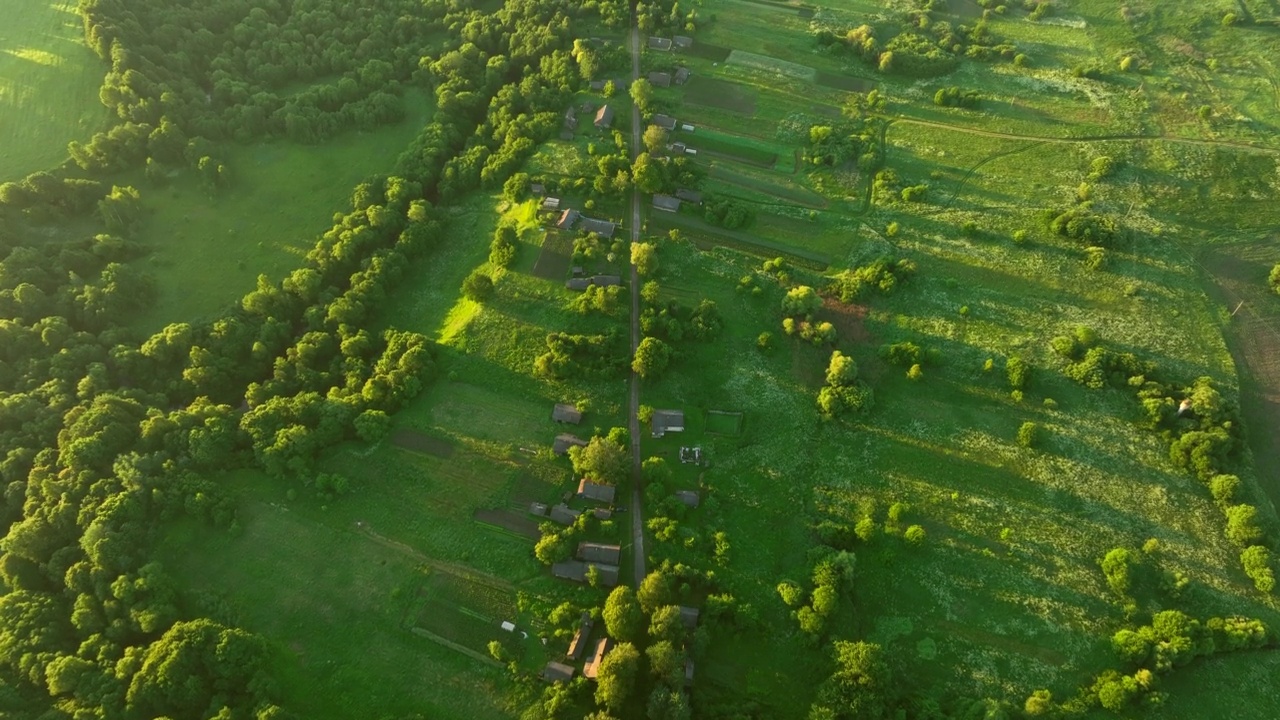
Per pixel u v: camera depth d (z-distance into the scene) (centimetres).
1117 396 12294
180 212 15962
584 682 9412
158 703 8856
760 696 9469
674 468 11656
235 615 10069
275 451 11300
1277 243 14400
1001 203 15588
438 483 11562
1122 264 14188
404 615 10188
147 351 12825
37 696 9038
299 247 15512
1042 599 10200
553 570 10431
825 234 15200
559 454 11775
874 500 11331
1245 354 12900
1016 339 13250
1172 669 9431
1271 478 11519
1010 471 11562
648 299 13412
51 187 15088
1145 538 10750
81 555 10262
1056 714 9062
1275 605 10044
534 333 13288
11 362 12644
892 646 9869
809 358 13150
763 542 10869
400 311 14300
